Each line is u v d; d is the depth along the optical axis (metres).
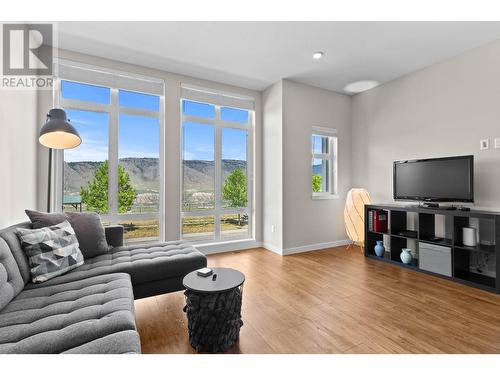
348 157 4.45
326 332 1.78
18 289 1.47
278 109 3.87
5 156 2.09
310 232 4.05
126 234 3.35
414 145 3.53
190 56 3.12
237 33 2.67
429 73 3.36
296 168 3.94
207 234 3.93
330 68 3.45
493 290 2.41
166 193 3.49
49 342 1.02
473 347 1.60
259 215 4.24
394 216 3.53
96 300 1.38
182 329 1.83
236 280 1.69
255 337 1.72
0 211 2.01
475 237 2.71
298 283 2.67
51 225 2.02
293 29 2.59
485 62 2.84
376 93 4.06
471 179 2.76
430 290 2.48
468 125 2.97
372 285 2.62
